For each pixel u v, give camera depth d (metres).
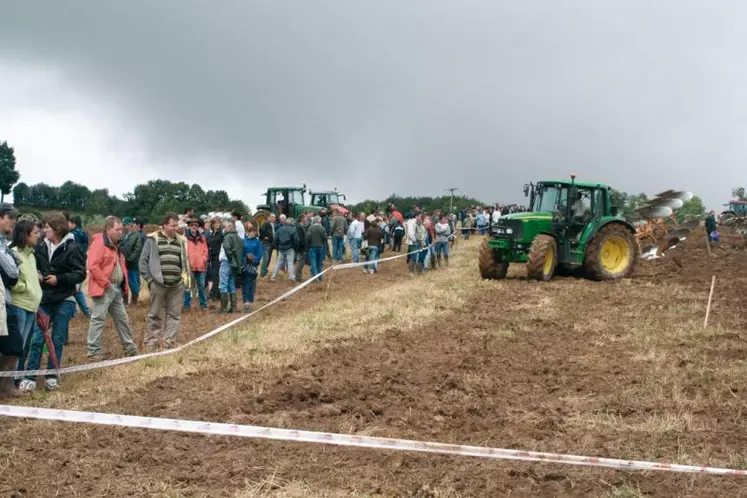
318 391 7.76
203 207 47.03
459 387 8.14
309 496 5.02
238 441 6.16
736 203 50.47
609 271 18.98
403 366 9.20
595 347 10.41
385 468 5.58
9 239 7.40
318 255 19.98
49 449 5.94
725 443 6.23
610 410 7.23
